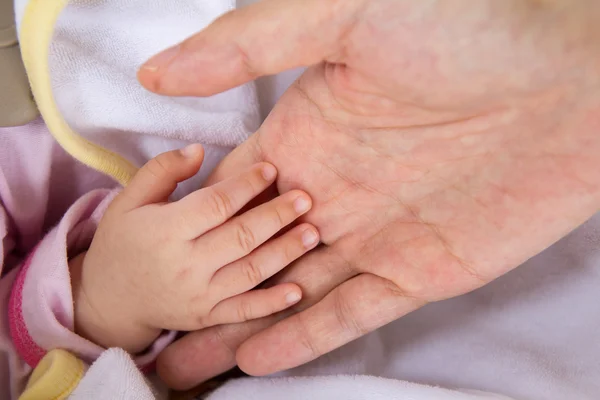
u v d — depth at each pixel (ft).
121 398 1.17
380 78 1.03
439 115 1.06
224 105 1.31
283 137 1.17
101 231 1.24
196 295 1.21
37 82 1.14
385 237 1.20
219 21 1.03
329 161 1.16
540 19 0.96
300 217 1.22
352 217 1.19
